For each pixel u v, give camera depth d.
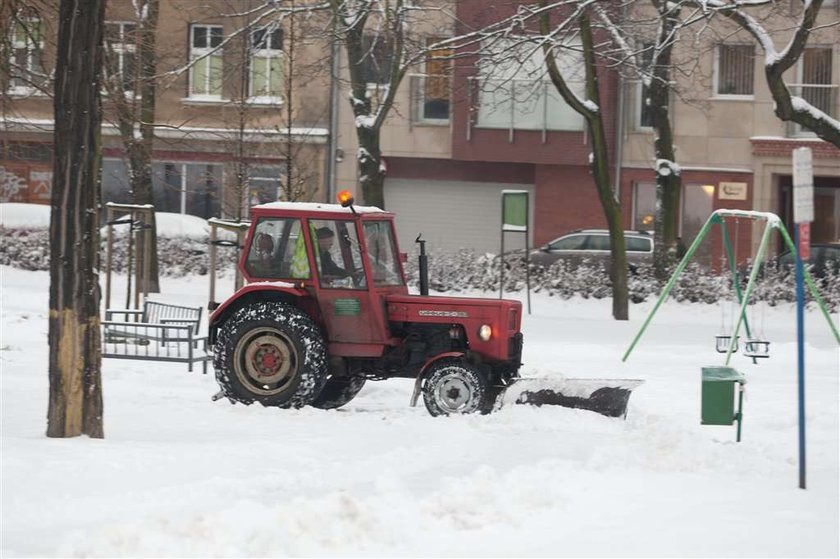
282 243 20.67
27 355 26.42
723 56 54.75
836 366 27.52
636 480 14.16
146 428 17.52
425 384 19.84
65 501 12.60
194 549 10.61
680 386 23.75
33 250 47.62
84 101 16.02
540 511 12.56
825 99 54.16
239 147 43.19
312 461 15.26
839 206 56.59
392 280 21.02
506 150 55.91
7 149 30.22
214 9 47.28
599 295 43.91
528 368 25.41
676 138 55.47
